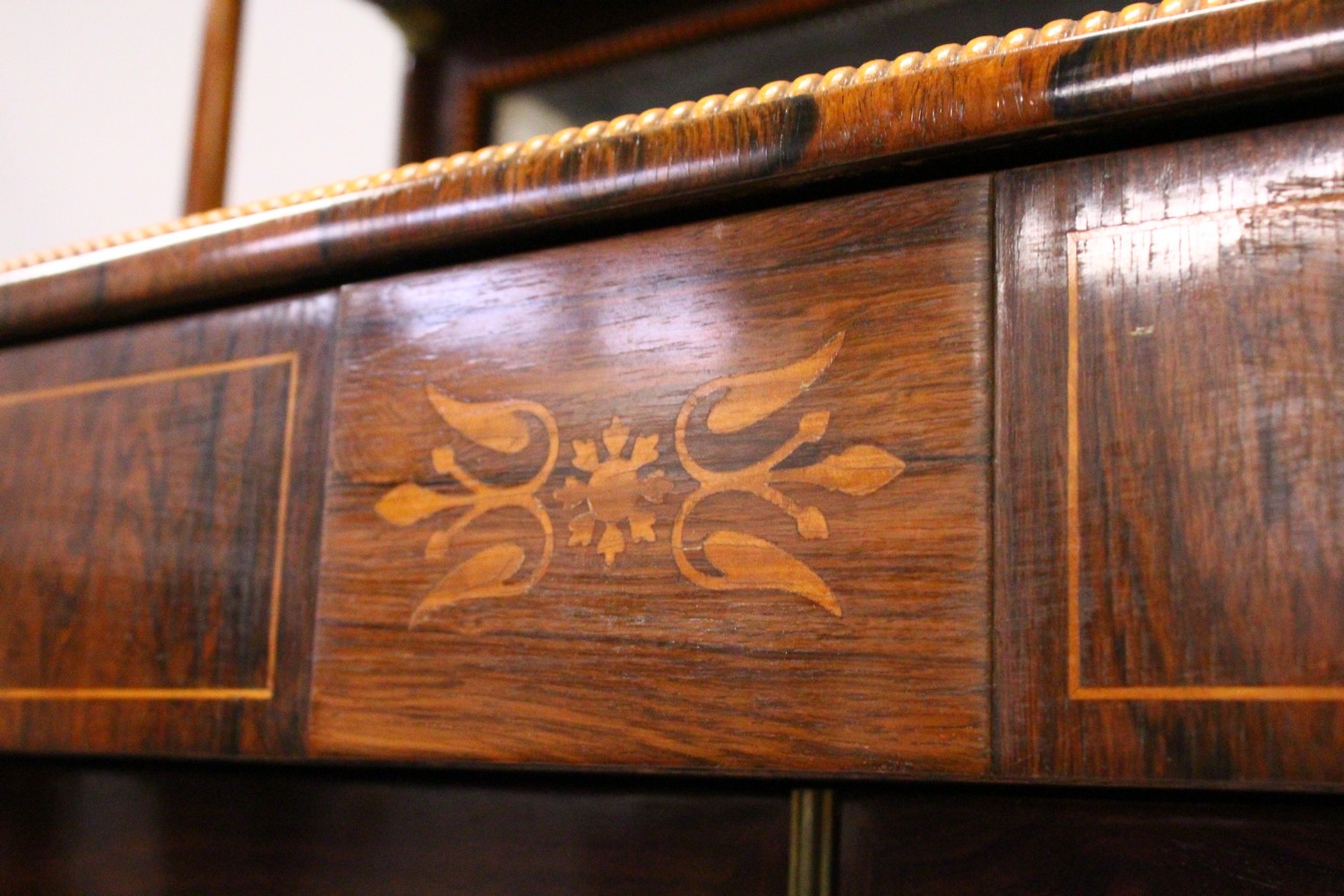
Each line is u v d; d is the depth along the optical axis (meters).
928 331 0.41
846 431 0.41
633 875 0.50
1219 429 0.36
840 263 0.42
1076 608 0.37
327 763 0.57
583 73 1.03
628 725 0.43
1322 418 0.35
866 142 0.41
